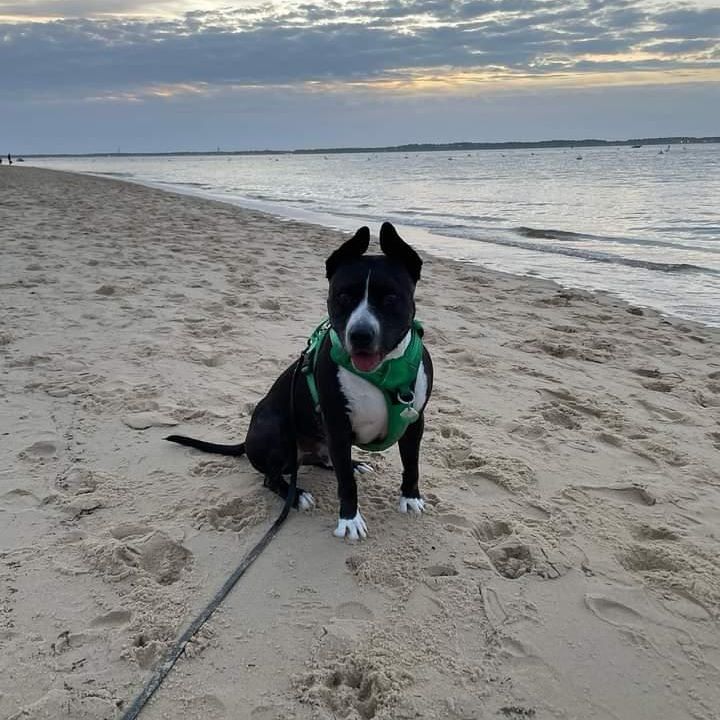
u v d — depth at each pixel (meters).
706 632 2.92
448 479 4.14
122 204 22.20
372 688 2.58
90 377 5.55
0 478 3.97
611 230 18.25
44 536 3.44
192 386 5.46
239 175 66.19
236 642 2.77
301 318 7.60
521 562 3.36
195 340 6.65
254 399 5.25
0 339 6.42
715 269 12.41
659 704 2.55
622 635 2.88
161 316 7.46
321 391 3.36
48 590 3.03
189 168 99.81
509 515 3.76
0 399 5.08
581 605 3.05
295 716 2.43
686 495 4.06
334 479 4.16
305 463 4.27
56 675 2.57
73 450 4.36
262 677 2.60
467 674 2.64
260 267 10.78
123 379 5.55
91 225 15.45
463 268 11.97
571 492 4.03
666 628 2.93
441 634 2.85
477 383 5.86
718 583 3.22
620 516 3.80
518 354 6.81
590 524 3.70
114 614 2.90
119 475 4.07
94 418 4.82
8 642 2.72
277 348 6.47
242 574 3.19
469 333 7.48
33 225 14.85
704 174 48.38
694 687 2.63
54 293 8.30
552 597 3.10
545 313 8.70
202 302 8.15
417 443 3.62
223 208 22.91
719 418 5.30
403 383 3.26
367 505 3.83
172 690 2.52
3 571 3.15
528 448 4.61
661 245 15.45
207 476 4.11
